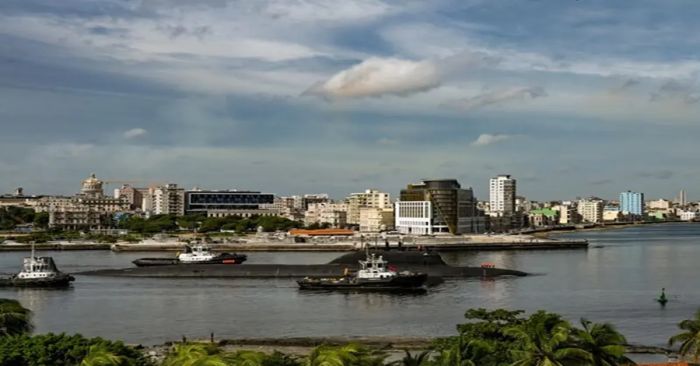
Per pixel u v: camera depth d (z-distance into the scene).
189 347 80.50
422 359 84.94
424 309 173.25
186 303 184.75
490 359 83.06
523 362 76.44
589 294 197.62
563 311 168.50
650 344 131.75
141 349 126.75
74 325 155.00
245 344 133.25
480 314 98.12
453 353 82.44
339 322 156.75
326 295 198.50
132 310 174.00
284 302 185.75
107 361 79.62
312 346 131.38
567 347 78.31
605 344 81.56
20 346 88.50
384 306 178.38
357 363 77.38
